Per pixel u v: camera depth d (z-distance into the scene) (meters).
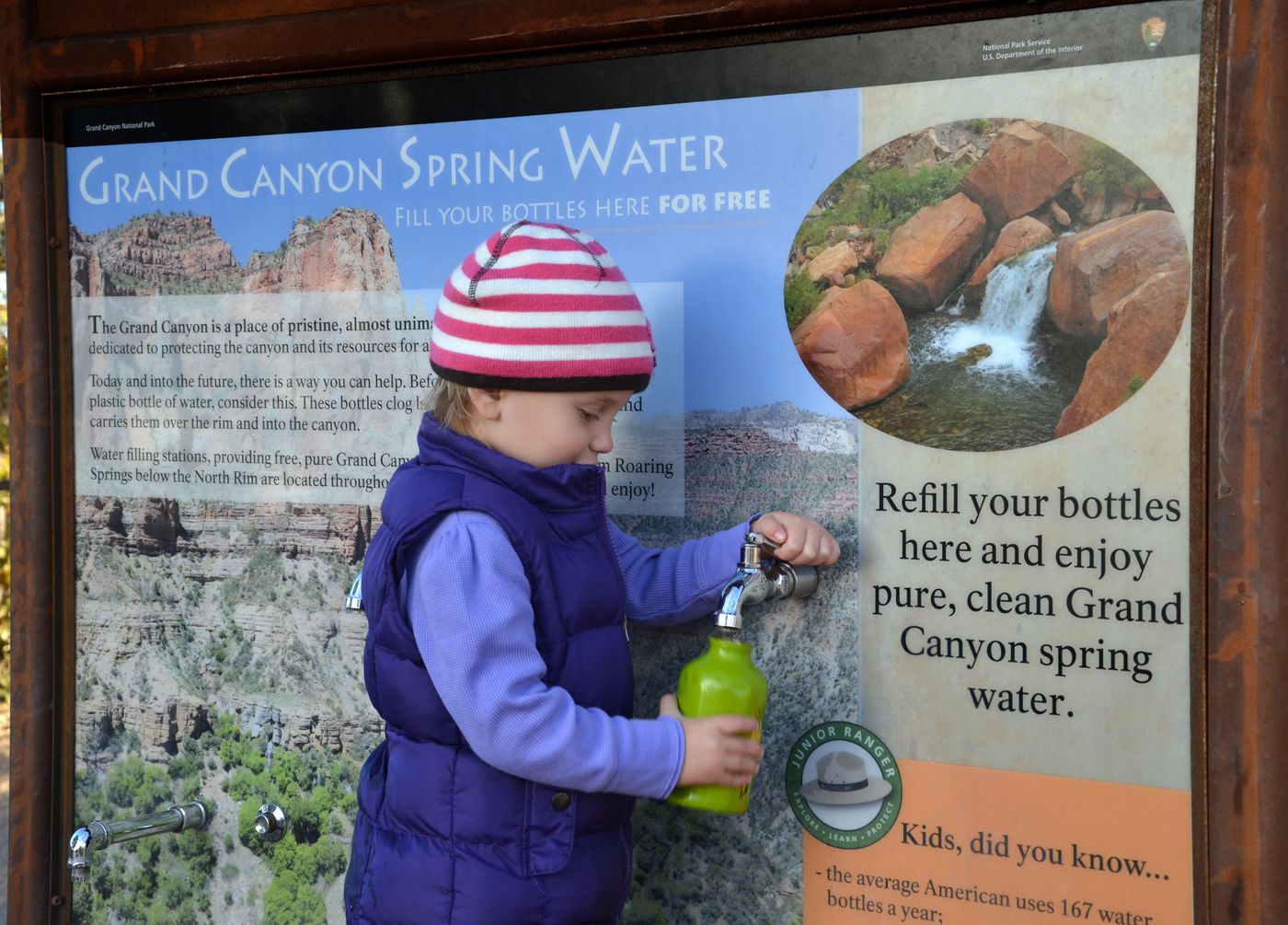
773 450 1.26
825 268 1.22
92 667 1.63
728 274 1.27
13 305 1.60
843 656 1.24
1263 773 1.04
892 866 1.23
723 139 1.25
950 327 1.18
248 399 1.52
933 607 1.20
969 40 1.14
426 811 1.12
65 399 1.61
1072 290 1.12
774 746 1.28
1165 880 1.11
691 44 1.25
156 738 1.60
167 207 1.53
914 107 1.17
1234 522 1.04
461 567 1.07
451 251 1.39
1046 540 1.15
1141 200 1.09
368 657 1.17
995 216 1.15
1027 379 1.15
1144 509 1.10
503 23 1.30
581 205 1.32
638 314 1.13
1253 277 1.02
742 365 1.27
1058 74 1.11
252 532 1.53
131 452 1.58
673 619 1.28
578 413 1.12
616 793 1.15
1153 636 1.11
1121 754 1.12
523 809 1.11
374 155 1.41
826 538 1.20
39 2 1.54
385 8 1.35
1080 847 1.15
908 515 1.21
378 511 1.46
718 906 1.32
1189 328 1.08
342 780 1.49
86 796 1.64
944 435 1.18
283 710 1.52
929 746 1.21
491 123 1.35
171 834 1.59
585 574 1.15
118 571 1.60
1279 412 1.02
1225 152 1.03
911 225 1.18
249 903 1.56
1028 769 1.17
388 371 1.44
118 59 1.49
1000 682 1.17
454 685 1.06
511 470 1.12
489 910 1.09
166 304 1.55
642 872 1.35
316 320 1.47
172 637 1.58
